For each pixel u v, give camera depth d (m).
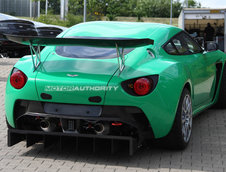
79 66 4.12
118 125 4.03
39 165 4.04
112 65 4.07
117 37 4.56
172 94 4.14
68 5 48.44
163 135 4.21
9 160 4.19
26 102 4.14
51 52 4.47
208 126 5.70
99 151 4.48
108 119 3.89
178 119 4.30
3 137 5.08
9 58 15.36
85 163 4.10
